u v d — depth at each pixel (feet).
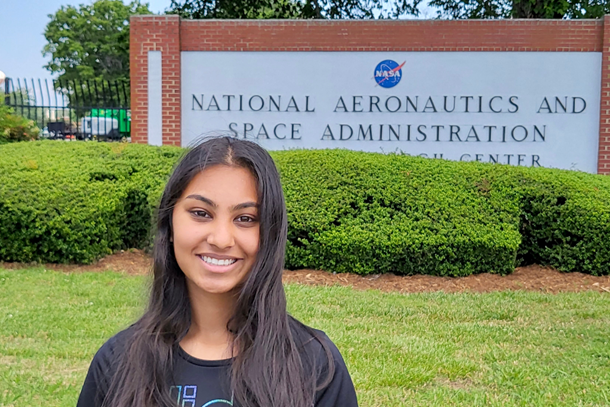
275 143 37.63
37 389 12.49
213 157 5.35
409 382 13.24
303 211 23.56
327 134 37.32
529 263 25.41
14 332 15.99
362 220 23.59
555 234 24.12
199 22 37.50
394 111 36.96
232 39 37.47
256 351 5.19
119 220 26.23
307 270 24.08
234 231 5.29
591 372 14.03
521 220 24.71
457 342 16.15
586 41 36.17
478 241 22.85
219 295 5.49
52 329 16.37
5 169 24.94
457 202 23.76
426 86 36.81
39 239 24.11
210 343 5.55
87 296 19.85
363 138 37.19
